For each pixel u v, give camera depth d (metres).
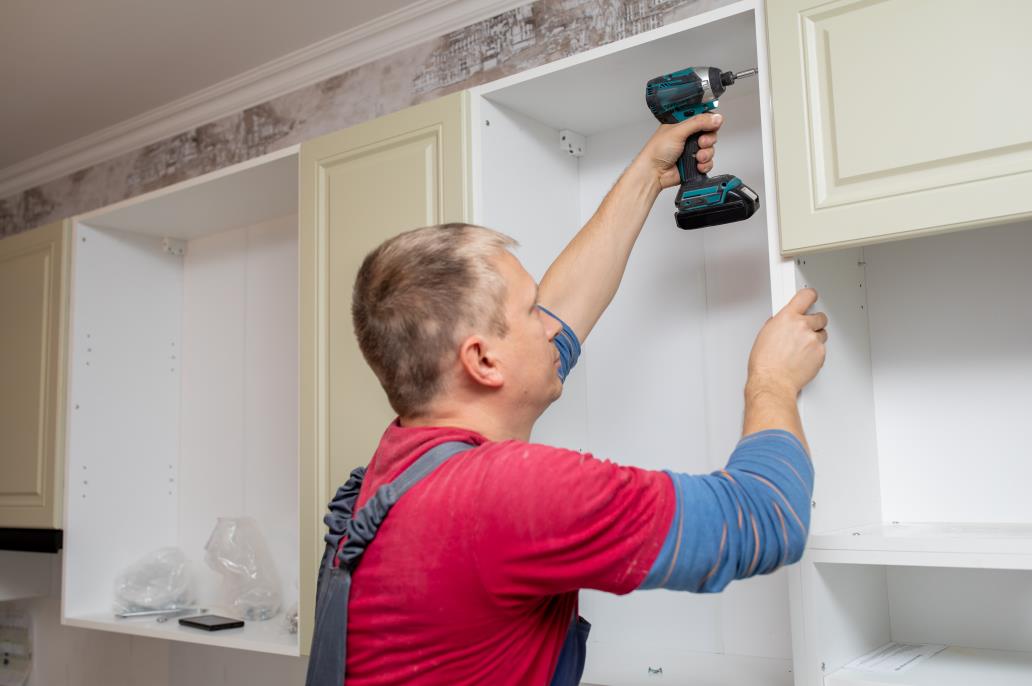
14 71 2.66
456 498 0.86
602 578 0.80
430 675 0.89
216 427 2.69
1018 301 1.43
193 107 2.91
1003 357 1.43
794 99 1.30
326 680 0.93
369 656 0.91
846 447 1.41
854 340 1.50
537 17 2.21
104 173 3.26
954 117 1.17
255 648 1.99
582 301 1.31
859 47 1.25
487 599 0.85
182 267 2.85
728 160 1.78
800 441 0.91
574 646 0.98
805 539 0.84
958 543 1.14
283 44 2.55
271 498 2.52
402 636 0.89
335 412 1.85
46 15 2.34
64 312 2.56
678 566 0.78
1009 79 1.14
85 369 2.56
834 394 1.39
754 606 1.68
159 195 2.36
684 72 1.33
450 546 0.85
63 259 2.58
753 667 1.62
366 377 1.81
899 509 1.51
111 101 2.89
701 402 1.77
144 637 2.84
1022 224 1.43
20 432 2.60
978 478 1.44
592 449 1.91
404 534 0.88
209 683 2.64
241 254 2.69
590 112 1.82
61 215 3.38
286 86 2.72
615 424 1.88
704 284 1.79
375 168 1.84
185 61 2.63
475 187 1.69
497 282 0.96
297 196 2.38
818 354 1.11
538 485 0.81
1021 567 1.09
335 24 2.44
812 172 1.28
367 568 0.91
